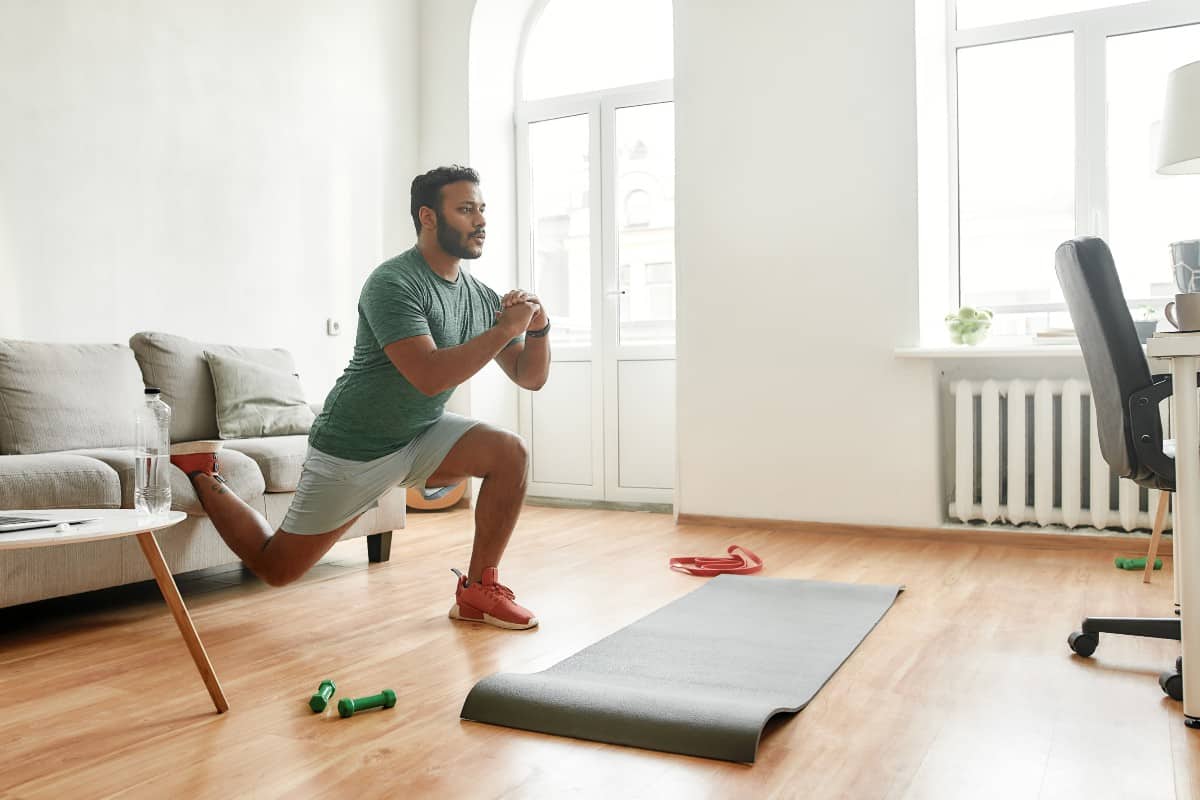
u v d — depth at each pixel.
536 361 2.74
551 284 5.31
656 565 3.47
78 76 3.52
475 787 1.56
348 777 1.60
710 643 2.38
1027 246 4.20
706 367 4.41
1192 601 1.78
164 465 2.11
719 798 1.51
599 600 2.91
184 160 3.92
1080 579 3.17
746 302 4.31
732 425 4.36
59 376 3.05
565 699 1.86
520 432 5.35
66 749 1.75
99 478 2.64
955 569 3.36
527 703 1.86
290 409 3.69
